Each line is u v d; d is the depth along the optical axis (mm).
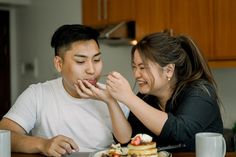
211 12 2361
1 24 4879
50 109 1603
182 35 1547
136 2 2902
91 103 1601
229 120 2768
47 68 4395
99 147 1583
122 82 1293
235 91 2723
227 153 1315
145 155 1172
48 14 4355
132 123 1562
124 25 3021
